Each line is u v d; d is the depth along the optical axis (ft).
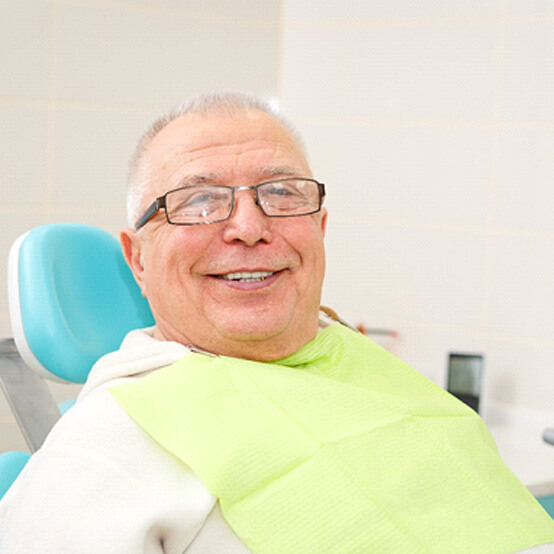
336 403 2.98
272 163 3.31
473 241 7.29
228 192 3.21
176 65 7.35
